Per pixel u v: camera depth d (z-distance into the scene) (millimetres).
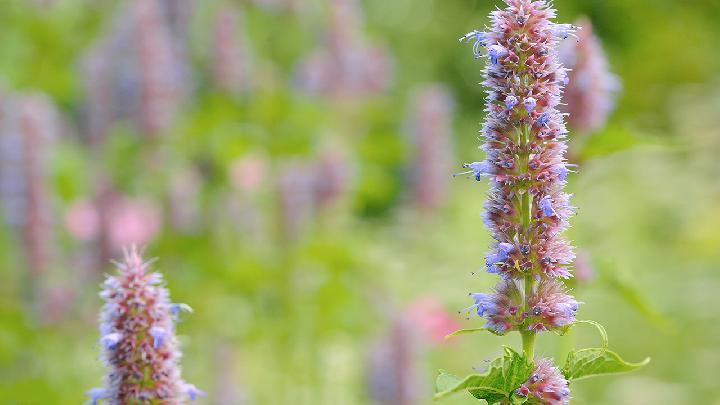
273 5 11250
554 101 3809
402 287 11523
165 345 4270
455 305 9625
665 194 15836
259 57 11359
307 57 11617
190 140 10953
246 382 9609
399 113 15930
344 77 11664
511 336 11242
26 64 11664
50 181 10117
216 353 9492
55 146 10469
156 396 4246
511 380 3479
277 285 10406
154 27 10750
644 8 24578
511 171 3857
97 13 12023
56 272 10242
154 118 10633
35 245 9898
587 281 5961
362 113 11969
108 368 4266
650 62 23688
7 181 9867
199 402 9359
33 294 9938
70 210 10594
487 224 3910
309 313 10328
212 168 11039
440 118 12039
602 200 14031
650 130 19516
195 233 10734
